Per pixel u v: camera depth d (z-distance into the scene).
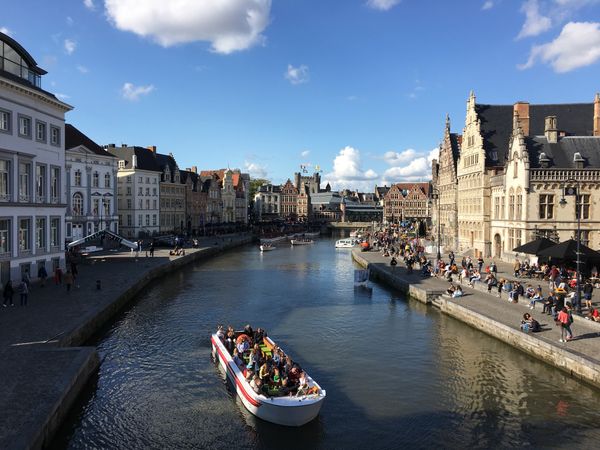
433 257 61.06
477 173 58.28
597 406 19.70
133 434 17.45
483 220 56.34
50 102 39.94
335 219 197.62
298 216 190.00
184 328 31.22
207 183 126.62
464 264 44.66
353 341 28.67
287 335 29.92
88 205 73.81
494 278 37.22
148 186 93.44
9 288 30.42
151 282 47.78
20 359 20.34
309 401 17.70
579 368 21.36
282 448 16.66
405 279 44.41
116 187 79.69
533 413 19.19
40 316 27.48
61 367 19.47
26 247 37.50
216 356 25.05
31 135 37.47
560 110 57.16
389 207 165.25
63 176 42.72
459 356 25.81
